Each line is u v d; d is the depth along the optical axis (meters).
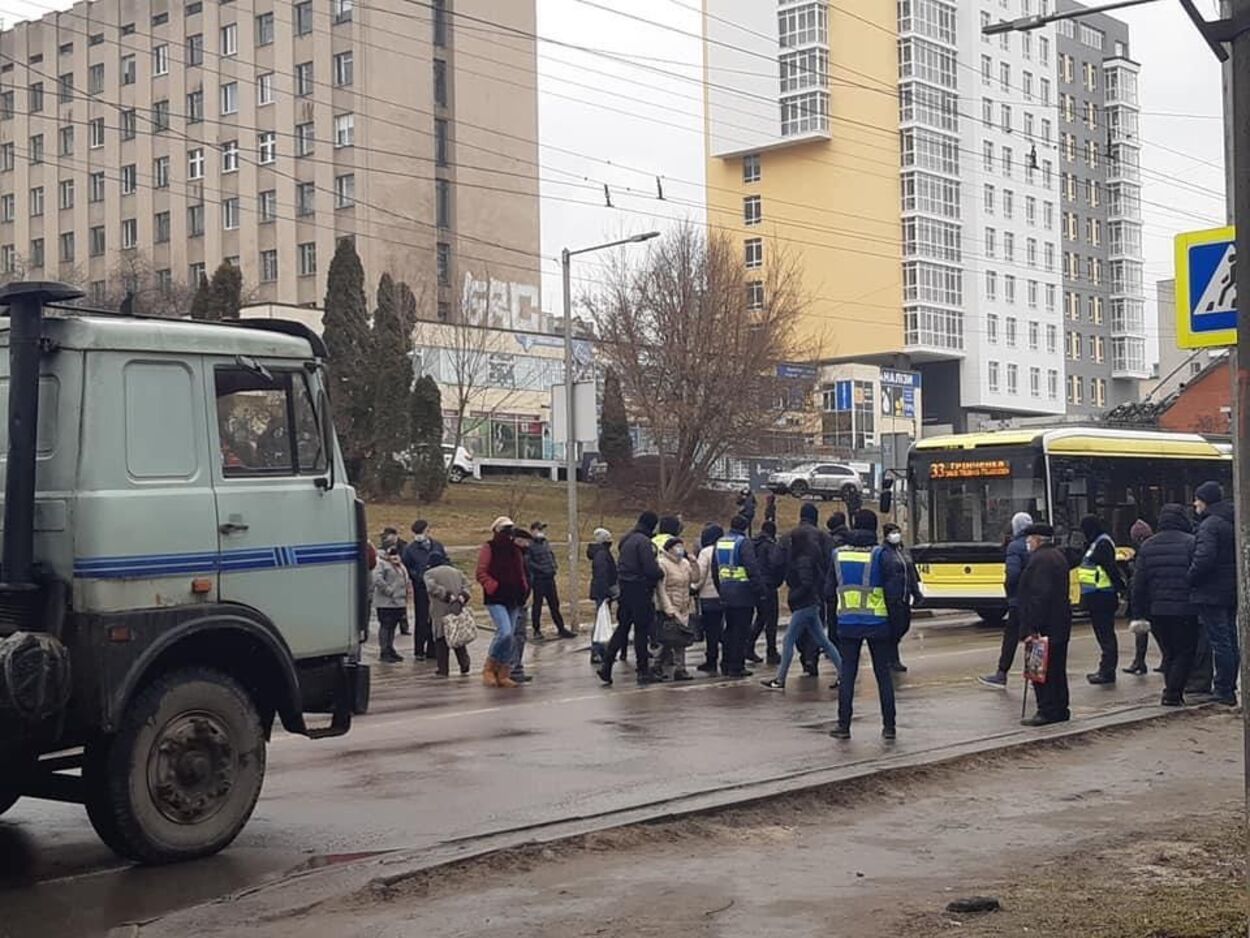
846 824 9.30
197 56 72.69
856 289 85.50
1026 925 6.66
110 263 76.12
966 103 86.12
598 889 7.59
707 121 89.75
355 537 9.38
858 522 12.65
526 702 15.70
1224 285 7.40
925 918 6.88
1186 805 9.85
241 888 7.82
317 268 68.69
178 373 8.51
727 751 12.01
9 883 8.02
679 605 17.47
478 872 7.91
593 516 45.31
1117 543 26.47
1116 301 99.75
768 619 19.61
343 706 9.34
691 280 48.78
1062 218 95.19
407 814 9.65
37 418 7.95
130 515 8.12
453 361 56.28
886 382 62.12
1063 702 13.33
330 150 68.44
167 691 8.32
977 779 10.88
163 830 8.28
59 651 7.64
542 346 61.53
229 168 71.62
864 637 12.48
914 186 82.88
